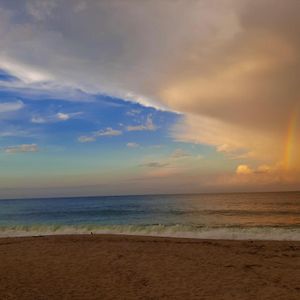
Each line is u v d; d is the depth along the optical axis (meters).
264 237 18.31
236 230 21.17
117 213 51.53
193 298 8.18
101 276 10.02
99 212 54.38
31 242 15.76
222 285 9.22
